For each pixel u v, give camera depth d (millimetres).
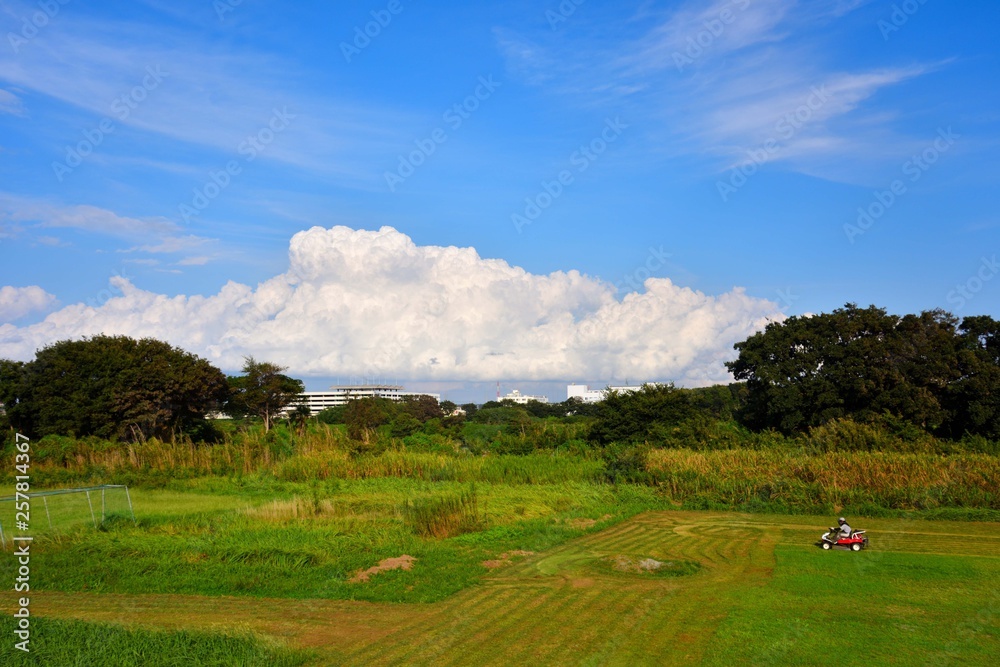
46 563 16797
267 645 11227
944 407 44219
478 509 24844
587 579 15953
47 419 47188
